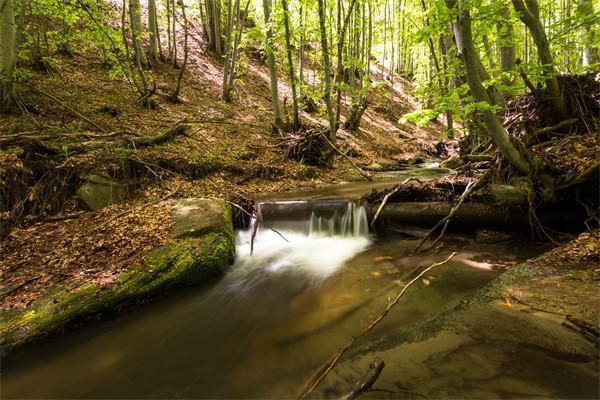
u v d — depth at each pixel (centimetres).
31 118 762
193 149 948
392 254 562
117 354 340
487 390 218
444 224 602
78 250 468
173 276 443
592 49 957
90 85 1112
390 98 2502
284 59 1780
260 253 629
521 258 479
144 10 1909
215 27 1869
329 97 1129
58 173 616
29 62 1041
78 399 282
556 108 667
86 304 373
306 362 305
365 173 1112
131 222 550
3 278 404
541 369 230
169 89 1359
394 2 2223
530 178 530
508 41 753
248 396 274
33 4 931
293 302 436
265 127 1316
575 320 268
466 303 330
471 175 681
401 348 280
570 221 524
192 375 306
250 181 941
